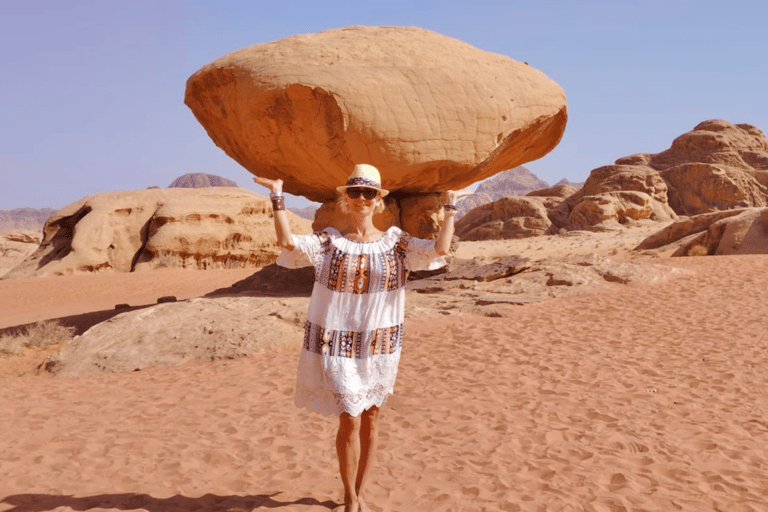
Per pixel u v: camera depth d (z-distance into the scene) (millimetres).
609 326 10109
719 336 9078
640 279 13766
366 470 3615
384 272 3410
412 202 13664
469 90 12438
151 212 31812
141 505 3873
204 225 31172
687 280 13891
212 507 3842
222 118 13766
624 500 3891
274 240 33156
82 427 5938
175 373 8852
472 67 12977
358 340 3406
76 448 5191
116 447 5184
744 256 17281
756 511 3746
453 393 6773
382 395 3473
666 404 6152
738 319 10078
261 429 5668
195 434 5566
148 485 4273
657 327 9883
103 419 6273
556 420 5746
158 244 30078
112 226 31078
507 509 3799
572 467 4508
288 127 12102
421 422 5777
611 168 67688
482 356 8461
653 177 63469
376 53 12602
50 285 24547
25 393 7977
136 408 6762
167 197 32500
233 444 5238
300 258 3426
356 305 3398
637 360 7984
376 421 3617
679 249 24484
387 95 11797
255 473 4508
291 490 4117
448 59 12883
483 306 11992
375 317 3420
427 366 8086
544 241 49656
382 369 3445
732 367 7449
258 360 9203
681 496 3977
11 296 22641
